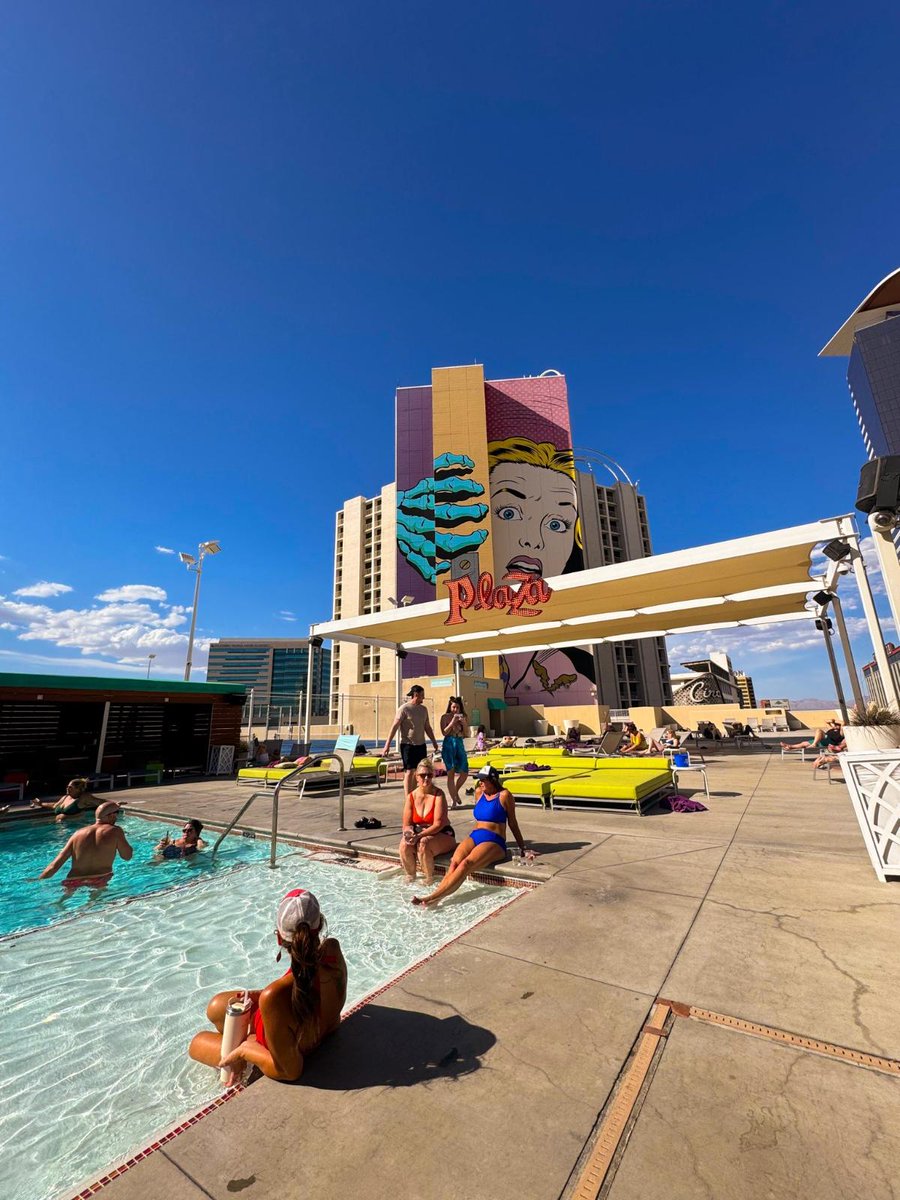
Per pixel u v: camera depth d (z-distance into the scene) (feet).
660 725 114.52
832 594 41.75
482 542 195.93
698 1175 5.17
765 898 12.89
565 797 26.63
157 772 46.60
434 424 207.82
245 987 11.60
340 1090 6.70
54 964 12.78
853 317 203.82
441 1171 5.35
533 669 198.08
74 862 19.85
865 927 10.93
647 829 21.29
